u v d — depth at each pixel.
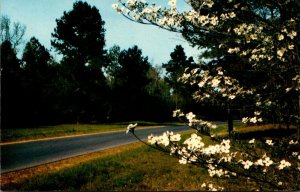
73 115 45.16
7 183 8.70
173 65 49.34
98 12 43.94
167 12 5.57
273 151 5.76
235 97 6.79
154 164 11.88
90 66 43.38
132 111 53.78
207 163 4.23
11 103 33.41
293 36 5.32
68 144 18.11
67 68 42.75
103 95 46.12
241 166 4.71
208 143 11.99
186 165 11.60
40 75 40.16
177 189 8.52
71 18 42.44
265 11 5.65
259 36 5.59
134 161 12.43
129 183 9.25
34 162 12.20
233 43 6.30
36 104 36.84
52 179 8.95
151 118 57.25
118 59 54.41
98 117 49.22
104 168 10.96
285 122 6.23
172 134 4.03
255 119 6.46
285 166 4.67
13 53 35.22
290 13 5.23
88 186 8.80
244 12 5.27
